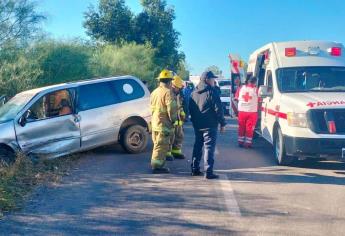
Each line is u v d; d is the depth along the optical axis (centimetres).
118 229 625
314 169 1006
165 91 946
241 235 599
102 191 816
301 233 607
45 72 1727
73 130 1084
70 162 1062
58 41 1834
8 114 1042
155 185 858
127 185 859
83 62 1866
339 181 892
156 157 955
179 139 1115
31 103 1040
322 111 941
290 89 1105
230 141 1454
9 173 866
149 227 632
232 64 2044
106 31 3688
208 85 902
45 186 845
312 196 783
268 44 1249
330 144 931
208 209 709
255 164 1065
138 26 3766
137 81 1230
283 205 730
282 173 964
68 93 1098
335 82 1108
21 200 752
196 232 611
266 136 1179
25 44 1670
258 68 1329
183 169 1004
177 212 695
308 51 1175
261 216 675
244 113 1296
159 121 950
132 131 1179
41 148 1037
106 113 1142
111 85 1177
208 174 906
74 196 783
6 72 1470
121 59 2789
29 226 635
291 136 962
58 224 644
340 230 619
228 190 819
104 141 1145
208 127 899
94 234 607
